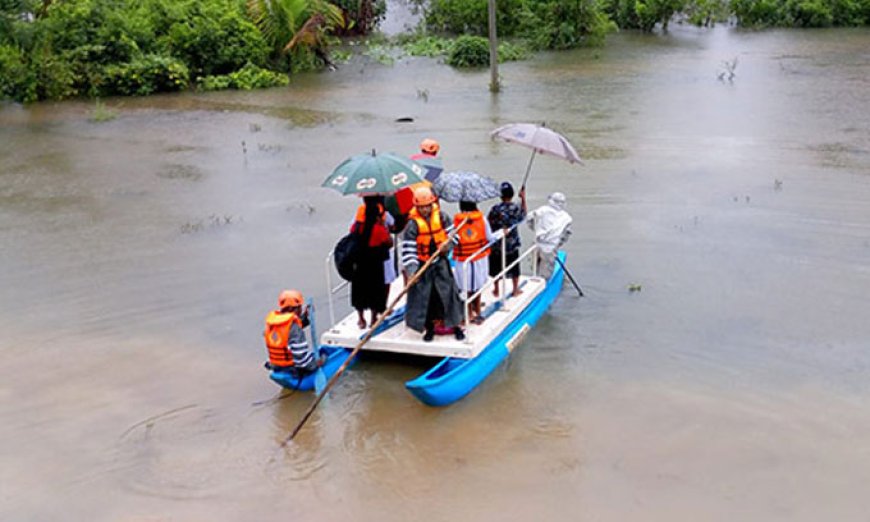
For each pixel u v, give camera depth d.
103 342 8.95
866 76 21.12
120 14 23.48
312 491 6.61
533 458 6.92
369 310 8.74
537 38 27.69
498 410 7.62
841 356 8.23
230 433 7.39
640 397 7.71
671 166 14.19
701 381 7.93
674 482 6.57
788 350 8.38
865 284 9.63
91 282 10.41
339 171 7.75
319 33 25.23
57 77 21.86
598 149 15.34
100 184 14.58
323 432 7.38
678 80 21.59
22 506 6.47
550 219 9.51
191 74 23.94
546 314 9.34
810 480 6.54
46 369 8.41
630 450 6.97
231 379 8.23
